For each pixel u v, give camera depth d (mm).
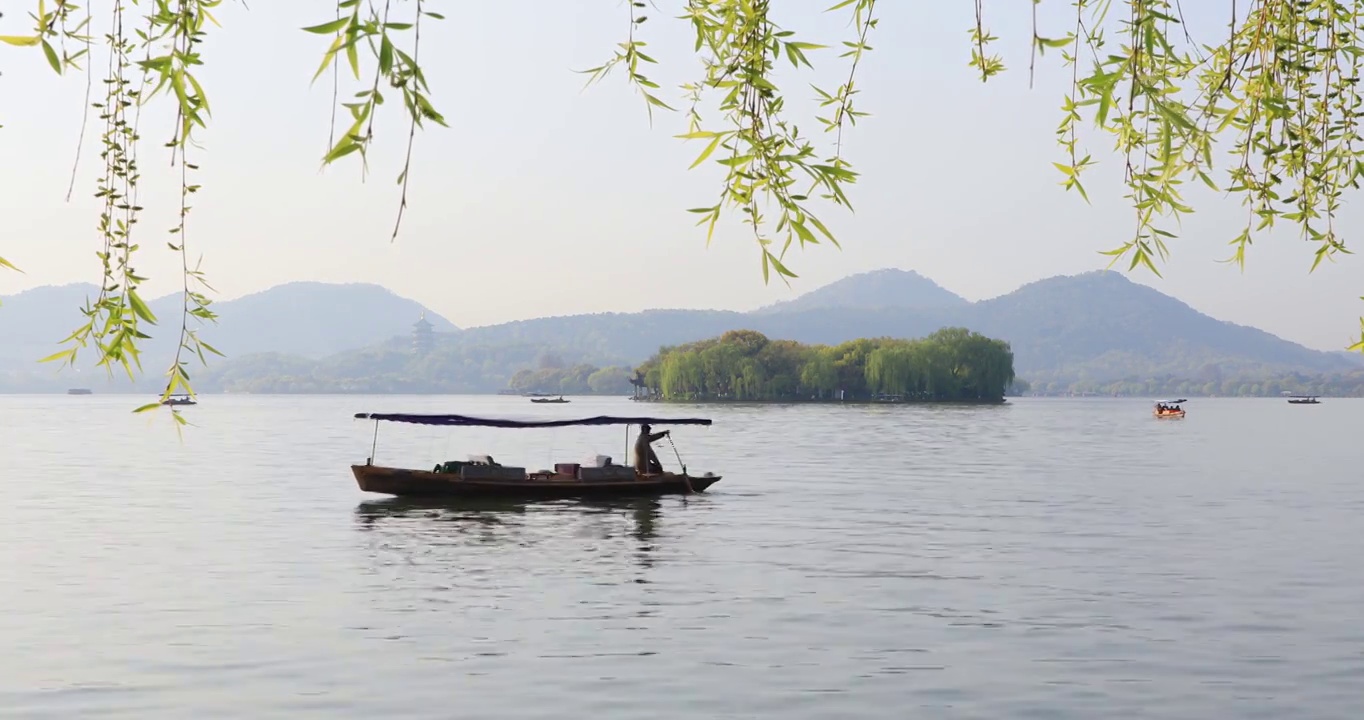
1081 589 21516
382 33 3072
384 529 30781
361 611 19328
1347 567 24266
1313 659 16000
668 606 19781
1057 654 16297
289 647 16641
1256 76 4512
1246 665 15672
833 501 38750
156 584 21906
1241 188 4672
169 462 60062
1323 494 41875
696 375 198250
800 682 14805
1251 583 22188
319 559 25250
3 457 64312
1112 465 58156
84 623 18281
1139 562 24922
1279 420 150375
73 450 72062
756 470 53938
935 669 15445
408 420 38969
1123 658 16078
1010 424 120188
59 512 34875
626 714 13422
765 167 4254
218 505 37031
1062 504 37844
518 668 15477
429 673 15211
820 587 21688
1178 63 4031
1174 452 71188
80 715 13297
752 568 24000
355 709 13586
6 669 15352
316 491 42281
